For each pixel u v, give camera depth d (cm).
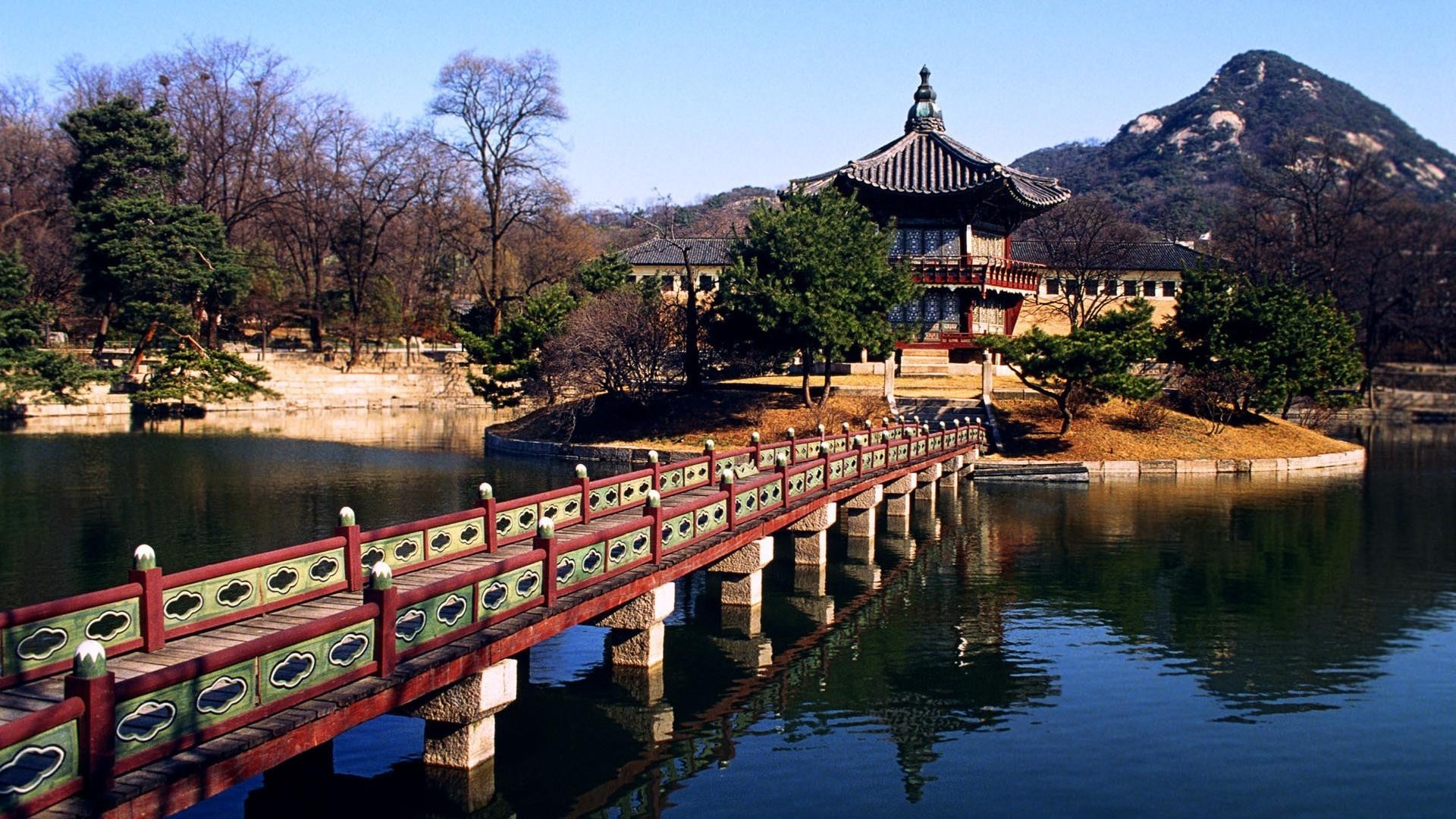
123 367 6419
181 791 795
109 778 764
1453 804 1273
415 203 7731
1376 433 6731
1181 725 1527
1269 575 2533
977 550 2817
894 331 4491
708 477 2383
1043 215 7994
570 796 1259
